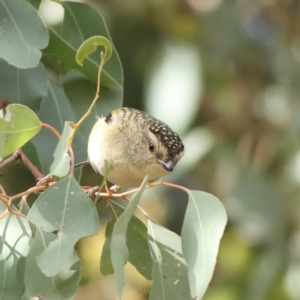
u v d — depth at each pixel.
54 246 5.30
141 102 10.87
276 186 11.12
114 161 7.29
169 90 10.52
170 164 7.24
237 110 12.26
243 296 11.54
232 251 12.48
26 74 6.77
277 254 10.91
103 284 13.20
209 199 5.61
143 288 13.12
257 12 12.33
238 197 11.02
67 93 7.09
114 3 11.26
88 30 7.26
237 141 12.14
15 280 5.81
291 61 11.80
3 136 5.59
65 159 5.15
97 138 7.27
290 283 10.80
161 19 11.56
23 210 6.06
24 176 9.61
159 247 6.20
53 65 7.25
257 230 10.83
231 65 12.19
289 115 11.56
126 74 10.98
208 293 12.16
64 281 5.50
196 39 11.69
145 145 7.28
